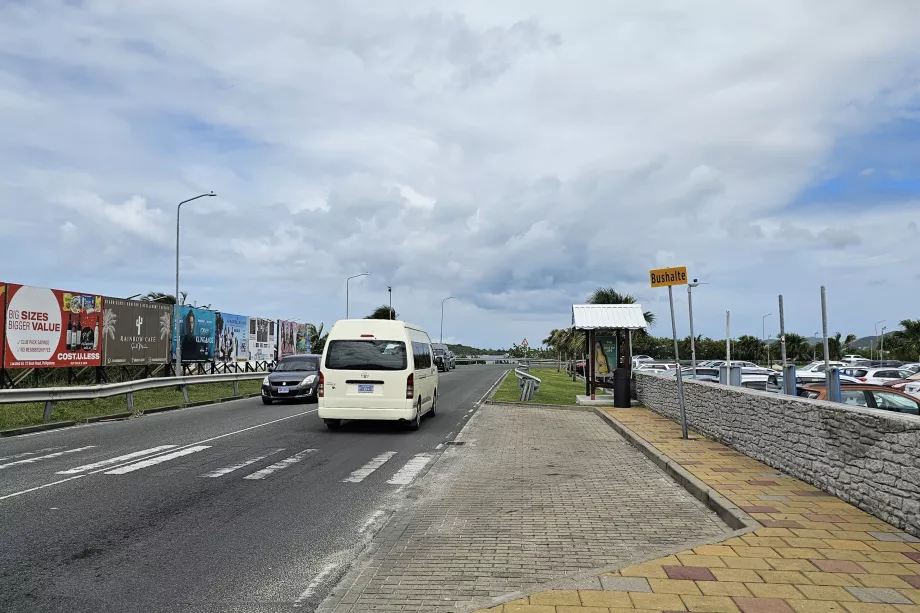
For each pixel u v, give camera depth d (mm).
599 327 20547
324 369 14078
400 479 9023
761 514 6367
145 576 5012
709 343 75125
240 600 4555
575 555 5551
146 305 28000
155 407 18594
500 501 7691
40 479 8602
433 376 17734
